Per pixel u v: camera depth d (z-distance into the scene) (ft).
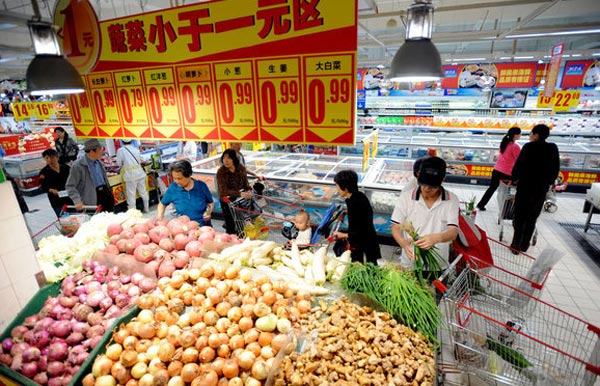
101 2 16.80
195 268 7.61
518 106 32.17
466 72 31.73
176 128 9.89
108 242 8.94
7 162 28.09
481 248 9.27
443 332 7.16
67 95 11.11
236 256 8.07
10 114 54.29
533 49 33.86
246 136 9.11
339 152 31.71
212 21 8.38
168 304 6.46
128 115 10.48
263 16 7.82
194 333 5.66
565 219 20.61
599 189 17.33
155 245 8.16
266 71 8.26
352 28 7.19
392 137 32.37
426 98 35.27
